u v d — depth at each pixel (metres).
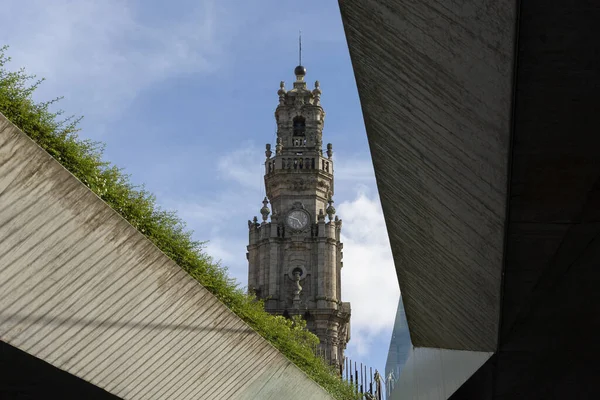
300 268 79.38
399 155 8.80
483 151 6.55
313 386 20.55
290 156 83.06
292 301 78.06
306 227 80.56
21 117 8.23
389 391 33.03
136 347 11.01
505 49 5.16
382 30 6.72
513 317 9.32
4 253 7.90
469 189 7.40
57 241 8.39
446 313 12.17
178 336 11.91
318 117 85.81
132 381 11.50
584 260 7.82
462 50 5.73
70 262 8.76
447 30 5.71
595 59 5.05
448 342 13.86
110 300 9.85
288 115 85.88
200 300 11.91
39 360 10.15
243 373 15.16
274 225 80.38
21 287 8.39
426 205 9.19
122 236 9.28
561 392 11.31
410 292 13.96
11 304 8.42
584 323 9.47
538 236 7.35
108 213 8.82
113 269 9.49
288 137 84.94
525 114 5.63
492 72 5.53
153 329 11.15
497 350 10.39
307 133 85.06
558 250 7.59
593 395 11.21
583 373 10.92
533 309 9.09
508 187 6.55
